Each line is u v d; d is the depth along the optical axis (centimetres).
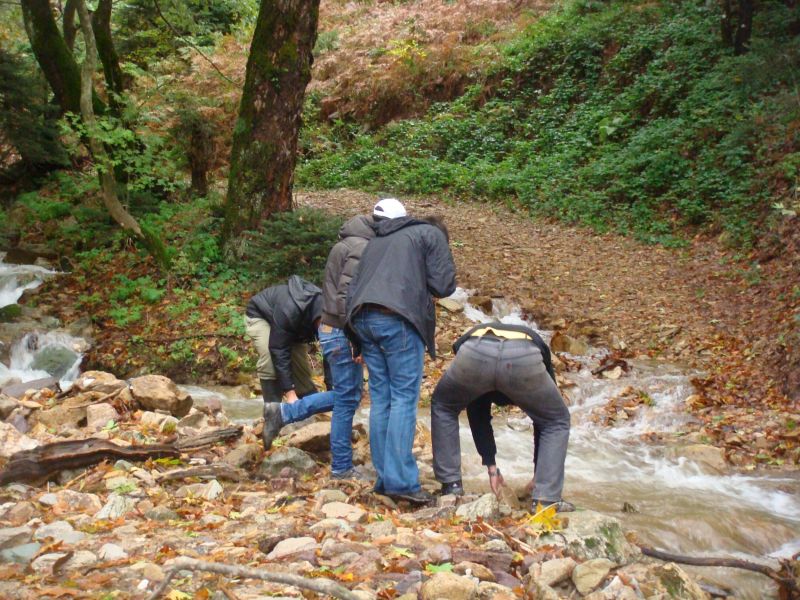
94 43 1070
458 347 444
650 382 836
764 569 412
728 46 1670
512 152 1892
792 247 1089
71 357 916
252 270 1051
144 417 577
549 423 443
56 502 419
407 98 2253
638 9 2005
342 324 473
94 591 308
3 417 575
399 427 442
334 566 337
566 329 1001
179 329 959
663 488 577
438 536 377
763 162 1316
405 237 442
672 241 1309
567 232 1433
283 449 521
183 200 1349
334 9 2744
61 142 1414
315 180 2058
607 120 1741
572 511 430
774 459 645
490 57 2203
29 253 1133
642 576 345
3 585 309
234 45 2103
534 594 319
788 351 827
